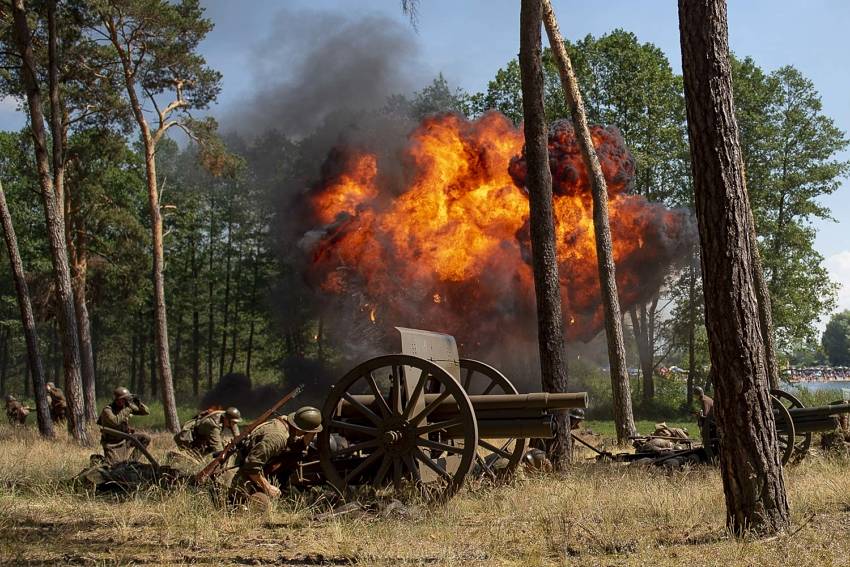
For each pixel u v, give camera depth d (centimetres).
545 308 1377
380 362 980
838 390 3391
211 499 945
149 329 6612
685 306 4862
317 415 962
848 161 4538
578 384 5066
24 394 7569
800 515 820
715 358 754
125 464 1102
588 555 702
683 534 769
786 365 4659
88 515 922
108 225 4019
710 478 1127
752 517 737
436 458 1035
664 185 5062
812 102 4591
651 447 1503
